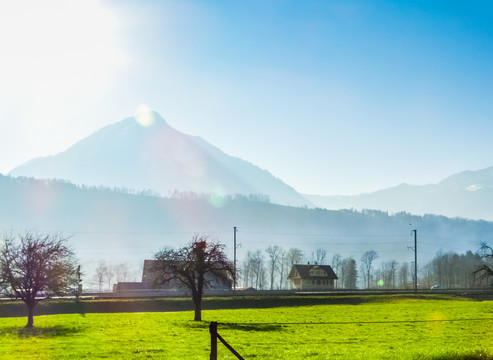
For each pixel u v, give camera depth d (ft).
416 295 442.91
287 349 160.35
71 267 226.38
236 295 412.57
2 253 216.74
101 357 145.38
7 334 195.00
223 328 219.20
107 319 264.11
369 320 256.93
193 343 173.58
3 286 216.33
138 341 178.50
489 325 229.45
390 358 124.26
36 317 281.13
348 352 148.05
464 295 453.17
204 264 258.78
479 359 116.16
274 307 380.17
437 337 190.08
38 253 219.41
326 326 228.43
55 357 145.28
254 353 148.46
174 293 461.37
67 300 353.72
